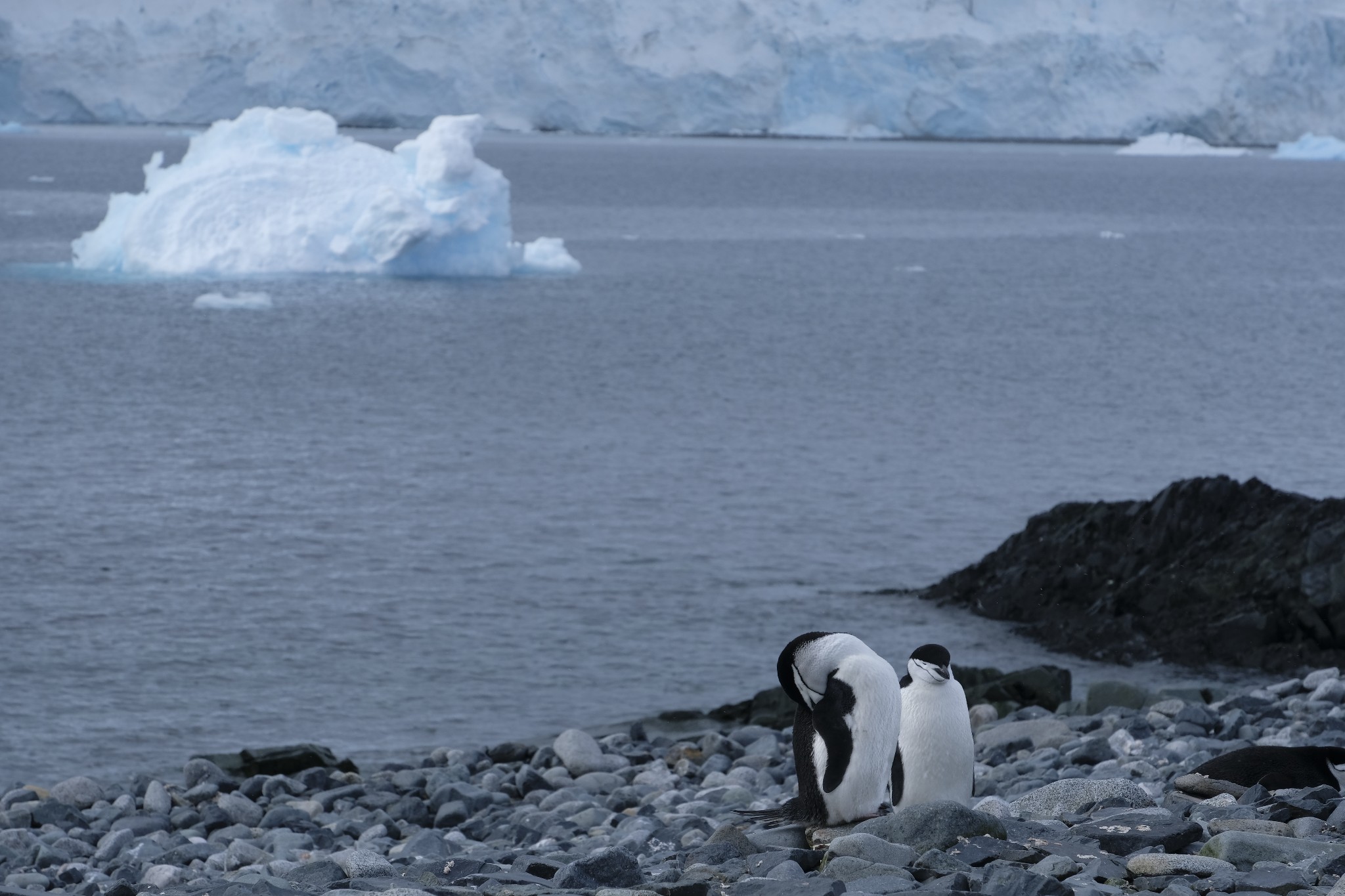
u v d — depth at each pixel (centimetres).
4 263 19525
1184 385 11156
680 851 1967
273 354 12369
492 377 11400
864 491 7425
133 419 9238
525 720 4206
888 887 1427
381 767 3631
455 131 18175
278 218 18225
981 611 5372
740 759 3378
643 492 7344
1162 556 5222
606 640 5034
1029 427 9319
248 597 5491
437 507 6981
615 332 14338
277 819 2920
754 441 8756
